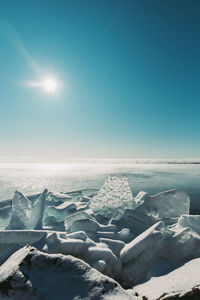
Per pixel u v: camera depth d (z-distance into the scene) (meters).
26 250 2.54
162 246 3.97
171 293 2.42
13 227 5.53
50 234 3.62
